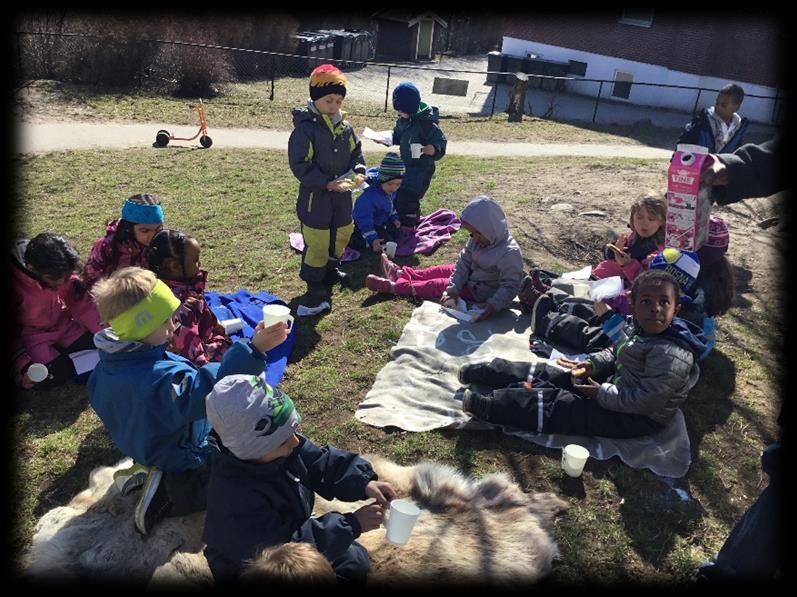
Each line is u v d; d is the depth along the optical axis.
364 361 4.79
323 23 29.88
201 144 11.76
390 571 2.95
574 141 16.30
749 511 2.79
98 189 8.73
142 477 3.25
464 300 5.37
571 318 4.75
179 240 4.23
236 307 5.43
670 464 3.74
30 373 4.22
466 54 39.03
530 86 28.25
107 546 3.05
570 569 3.11
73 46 16.16
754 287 6.16
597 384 3.93
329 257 5.93
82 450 3.84
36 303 4.21
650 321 3.65
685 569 3.11
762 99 23.02
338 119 5.48
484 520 3.26
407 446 3.86
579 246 7.05
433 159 7.33
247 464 2.72
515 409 3.87
